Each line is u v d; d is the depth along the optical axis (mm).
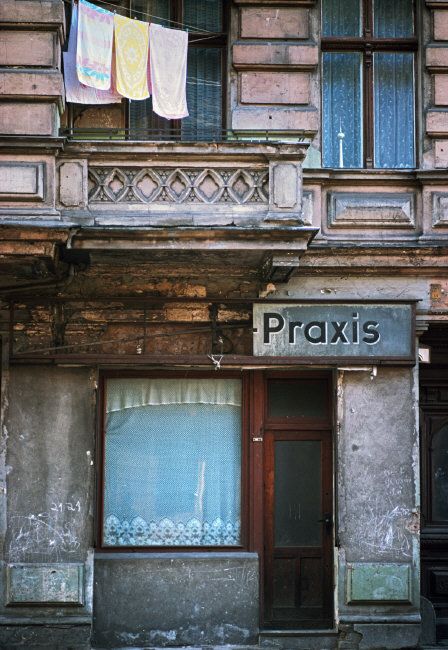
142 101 10867
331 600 10695
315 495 10883
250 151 9641
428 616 10695
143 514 10719
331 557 10773
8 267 9625
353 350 10477
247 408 10797
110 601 10383
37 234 9234
